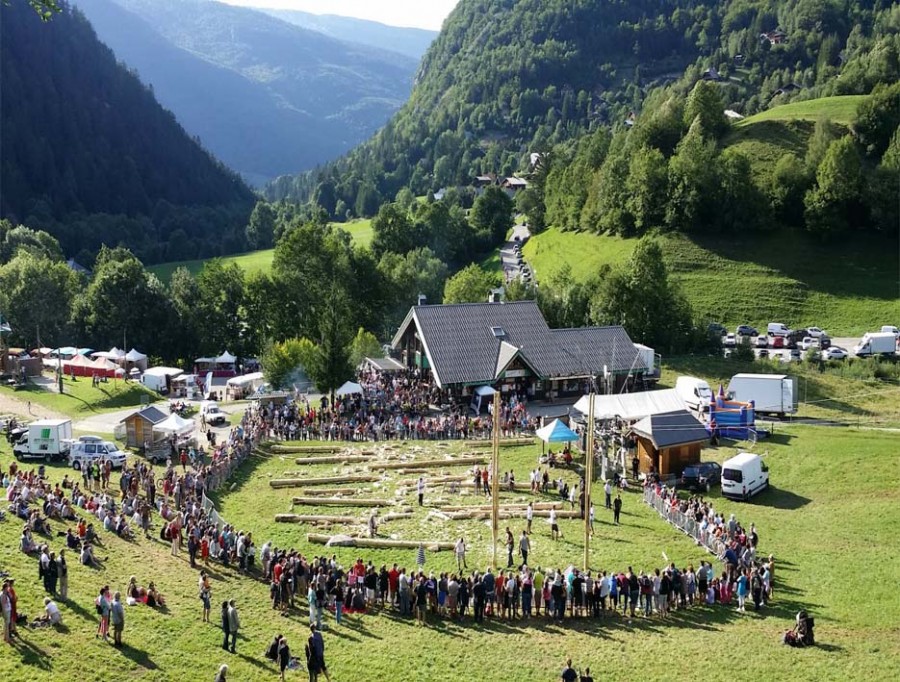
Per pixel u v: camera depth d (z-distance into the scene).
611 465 66.06
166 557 46.09
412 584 41.69
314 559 46.06
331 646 37.28
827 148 164.88
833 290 139.62
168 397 105.69
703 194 158.62
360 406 82.06
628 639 38.69
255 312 140.75
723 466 59.66
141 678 32.31
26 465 64.25
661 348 113.69
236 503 58.62
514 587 41.28
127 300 136.50
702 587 42.84
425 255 178.50
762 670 35.19
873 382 99.56
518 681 34.44
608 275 116.88
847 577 44.84
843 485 59.91
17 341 137.62
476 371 85.88
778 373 103.12
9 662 31.39
